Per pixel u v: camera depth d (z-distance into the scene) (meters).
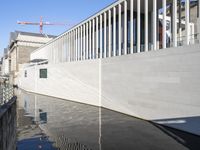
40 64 46.69
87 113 21.12
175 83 14.43
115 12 23.00
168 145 11.14
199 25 14.37
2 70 126.12
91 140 12.42
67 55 35.31
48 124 17.28
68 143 12.09
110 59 22.55
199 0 14.52
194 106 13.02
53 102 30.44
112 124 16.30
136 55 18.41
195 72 12.99
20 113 22.56
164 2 16.42
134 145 11.26
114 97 21.84
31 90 49.25
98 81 24.70
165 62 15.29
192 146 10.91
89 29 27.89
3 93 12.07
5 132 8.84
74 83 30.44
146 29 18.14
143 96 17.56
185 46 13.70
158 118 15.94
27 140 13.00
